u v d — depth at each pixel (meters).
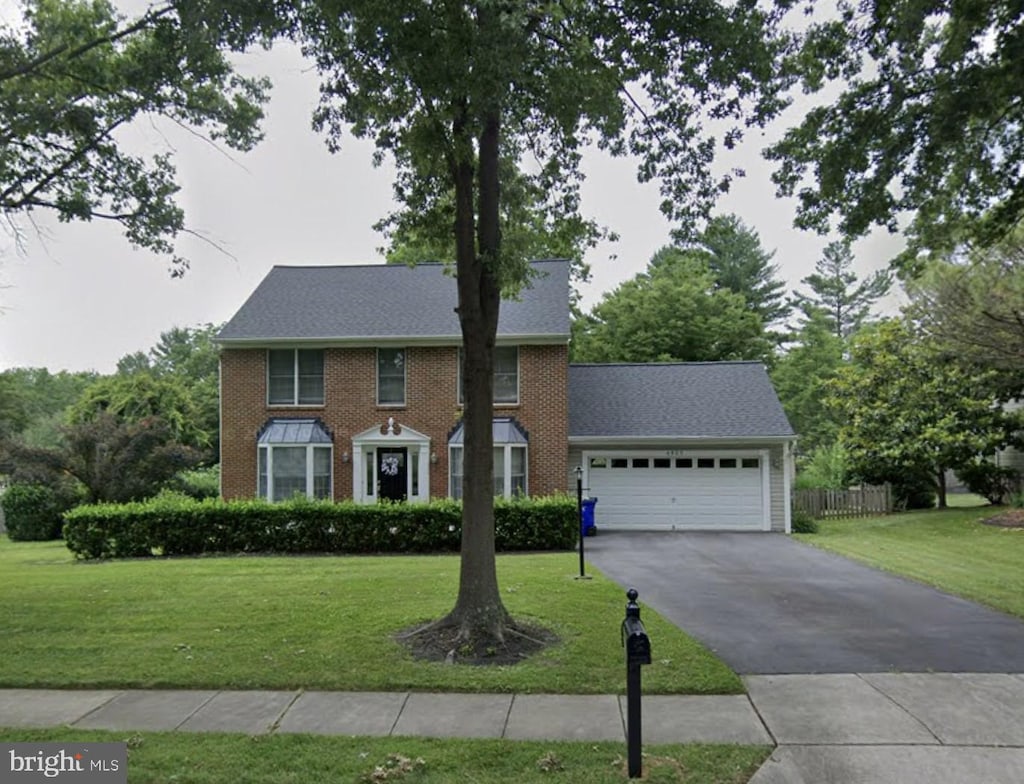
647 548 15.21
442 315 19.80
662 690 5.91
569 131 8.17
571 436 19.17
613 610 8.59
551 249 10.42
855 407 22.34
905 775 4.43
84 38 9.80
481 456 7.60
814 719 5.32
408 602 9.06
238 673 6.38
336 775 4.43
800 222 10.53
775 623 8.30
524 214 9.67
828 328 48.00
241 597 9.48
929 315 15.78
